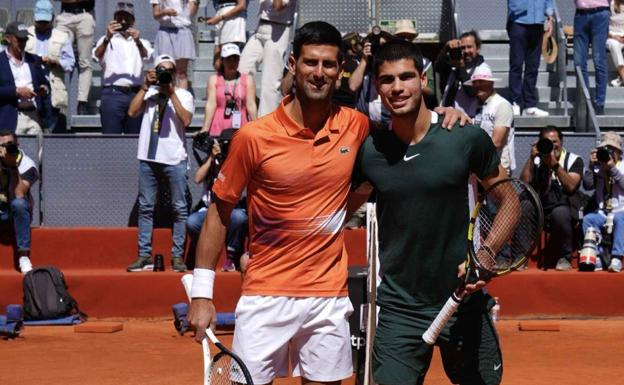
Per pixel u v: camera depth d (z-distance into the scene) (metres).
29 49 19.02
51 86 19.16
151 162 15.89
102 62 18.30
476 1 22.78
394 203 6.75
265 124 6.57
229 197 6.70
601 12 19.06
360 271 9.38
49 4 19.19
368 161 6.77
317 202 6.59
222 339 13.69
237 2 18.80
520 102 19.12
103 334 14.24
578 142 17.34
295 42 6.59
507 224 6.78
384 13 20.95
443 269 6.80
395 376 6.85
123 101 18.09
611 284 15.35
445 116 6.75
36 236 16.48
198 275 6.75
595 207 15.97
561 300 15.38
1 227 16.39
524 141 17.31
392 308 6.90
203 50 21.73
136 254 16.53
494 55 21.39
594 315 15.38
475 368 6.88
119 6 18.17
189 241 16.41
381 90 6.66
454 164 6.66
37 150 17.50
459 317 6.86
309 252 6.62
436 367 11.82
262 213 6.65
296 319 6.62
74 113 20.94
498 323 15.05
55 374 11.44
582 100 18.64
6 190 16.12
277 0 17.58
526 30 18.73
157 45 18.84
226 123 16.47
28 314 14.99
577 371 11.49
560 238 15.88
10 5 22.19
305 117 6.58
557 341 13.56
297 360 6.82
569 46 21.84
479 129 6.78
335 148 6.60
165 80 15.71
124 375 11.36
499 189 6.86
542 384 10.76
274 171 6.54
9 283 15.51
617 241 15.59
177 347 13.17
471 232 6.60
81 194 17.58
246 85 16.53
